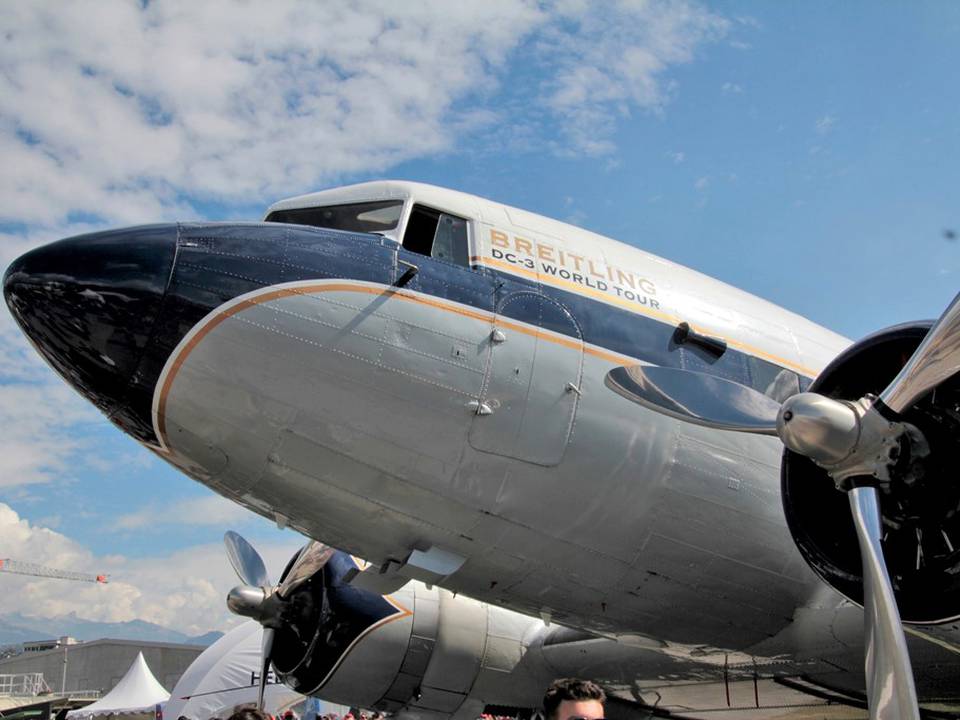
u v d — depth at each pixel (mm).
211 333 5949
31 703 30078
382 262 6488
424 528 6590
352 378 6105
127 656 56438
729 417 6082
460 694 9828
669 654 8141
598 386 6691
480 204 7199
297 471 6262
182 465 6457
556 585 7082
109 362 5875
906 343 5723
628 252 7699
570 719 2777
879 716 4445
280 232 6461
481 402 6320
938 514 5344
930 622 5324
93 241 6062
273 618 9758
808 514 6066
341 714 19344
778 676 8234
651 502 6797
